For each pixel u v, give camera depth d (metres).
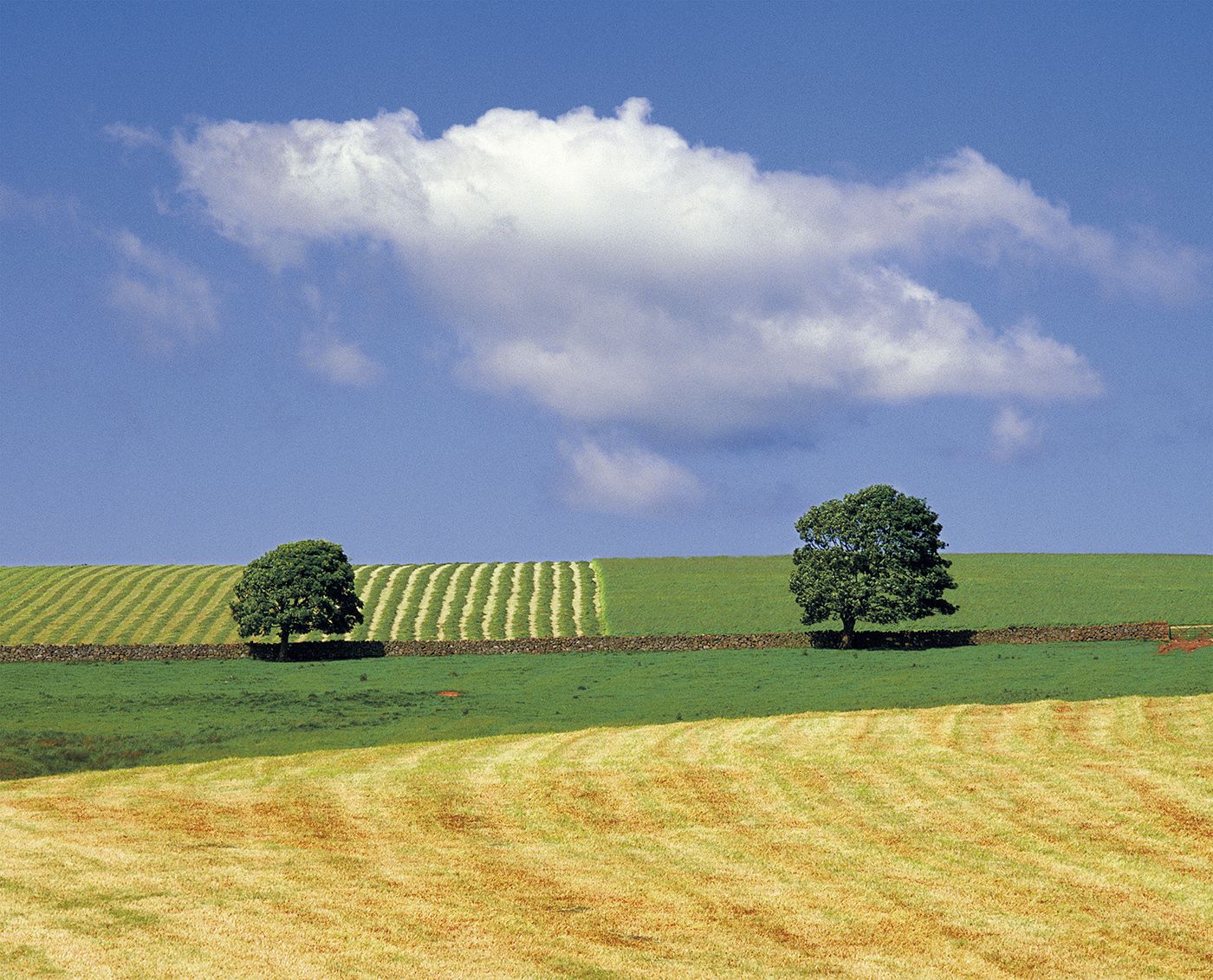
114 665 103.81
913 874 31.20
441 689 90.00
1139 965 24.61
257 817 38.22
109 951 24.11
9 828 36.22
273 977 22.89
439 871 31.48
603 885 30.23
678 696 83.75
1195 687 74.25
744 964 24.39
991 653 97.88
